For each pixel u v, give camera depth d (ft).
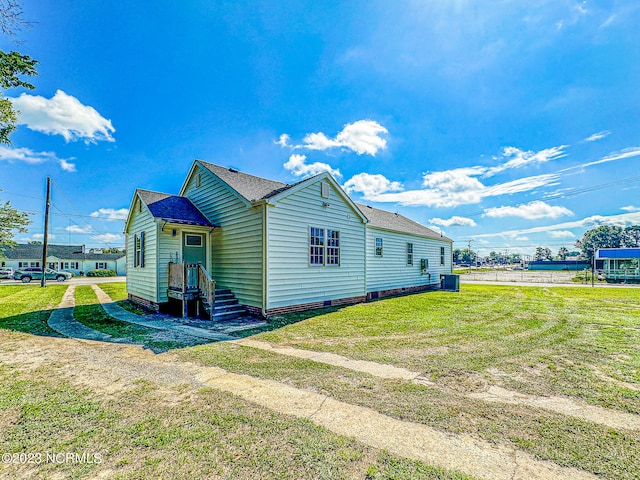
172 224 31.32
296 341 20.12
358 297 39.86
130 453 7.95
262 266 28.60
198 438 8.64
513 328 23.94
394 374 14.07
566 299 43.91
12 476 7.04
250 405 10.82
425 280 61.67
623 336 21.40
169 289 31.60
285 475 7.04
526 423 9.62
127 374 13.99
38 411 10.30
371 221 47.98
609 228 270.46
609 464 7.50
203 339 20.70
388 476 6.99
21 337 21.36
